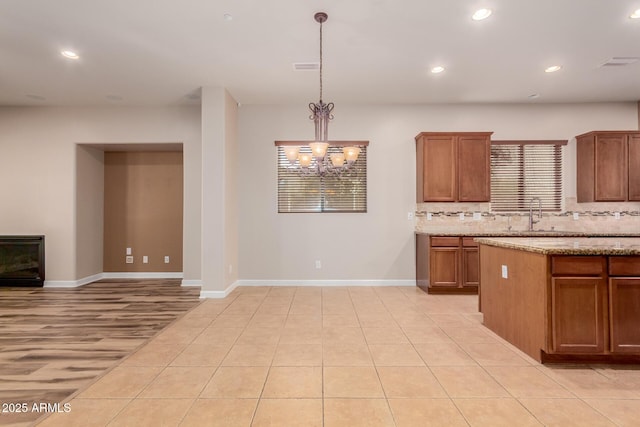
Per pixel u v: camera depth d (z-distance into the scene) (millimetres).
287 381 2221
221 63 3814
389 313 3738
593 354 2424
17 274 5195
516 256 2789
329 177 5230
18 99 4922
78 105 5195
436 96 4875
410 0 2695
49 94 4734
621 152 4746
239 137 5215
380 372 2348
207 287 4500
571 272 2412
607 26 3078
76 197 5270
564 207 5160
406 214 5207
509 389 2121
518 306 2764
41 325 3400
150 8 2791
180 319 3543
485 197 4816
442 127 5211
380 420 1800
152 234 6008
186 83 4383
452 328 3252
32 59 3691
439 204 5203
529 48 3486
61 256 5223
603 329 2404
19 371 2398
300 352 2689
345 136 5211
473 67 3936
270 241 5207
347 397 2027
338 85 4465
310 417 1825
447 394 2061
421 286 4961
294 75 4145
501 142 5145
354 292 4750
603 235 4496
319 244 5207
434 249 4621
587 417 1830
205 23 3020
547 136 5176
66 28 3086
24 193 5227
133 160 6000
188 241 5289
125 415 1849
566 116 5168
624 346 2387
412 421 1791
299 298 4410
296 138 5211
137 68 3934
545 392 2086
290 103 5160
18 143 5219
